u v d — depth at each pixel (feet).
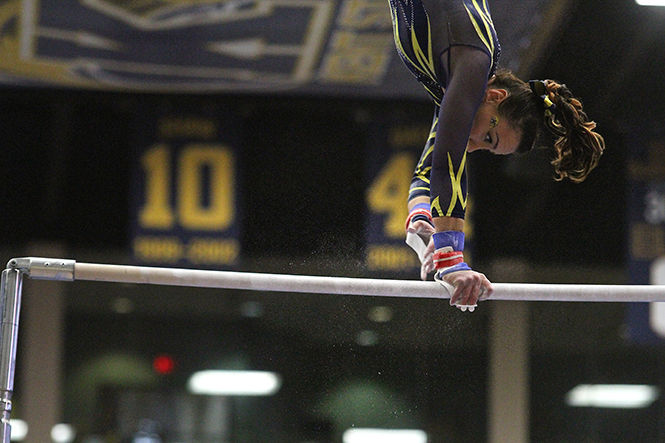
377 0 35.04
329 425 56.70
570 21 38.19
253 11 36.35
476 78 13.87
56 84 45.21
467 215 50.47
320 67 42.14
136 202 46.85
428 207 16.01
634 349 58.90
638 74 43.32
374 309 51.31
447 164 13.93
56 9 36.65
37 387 55.57
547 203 48.73
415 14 14.51
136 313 62.80
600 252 48.73
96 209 49.70
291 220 46.34
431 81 14.97
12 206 49.52
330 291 15.57
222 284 15.74
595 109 44.04
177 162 46.96
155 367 62.64
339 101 46.03
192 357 62.95
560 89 14.76
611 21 38.27
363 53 40.32
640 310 46.68
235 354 62.54
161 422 62.18
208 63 41.93
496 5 35.27
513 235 50.44
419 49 14.56
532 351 58.29
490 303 54.70
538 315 54.70
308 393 56.34
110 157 48.67
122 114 48.21
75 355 62.08
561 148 14.67
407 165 46.11
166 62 41.86
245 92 45.91
